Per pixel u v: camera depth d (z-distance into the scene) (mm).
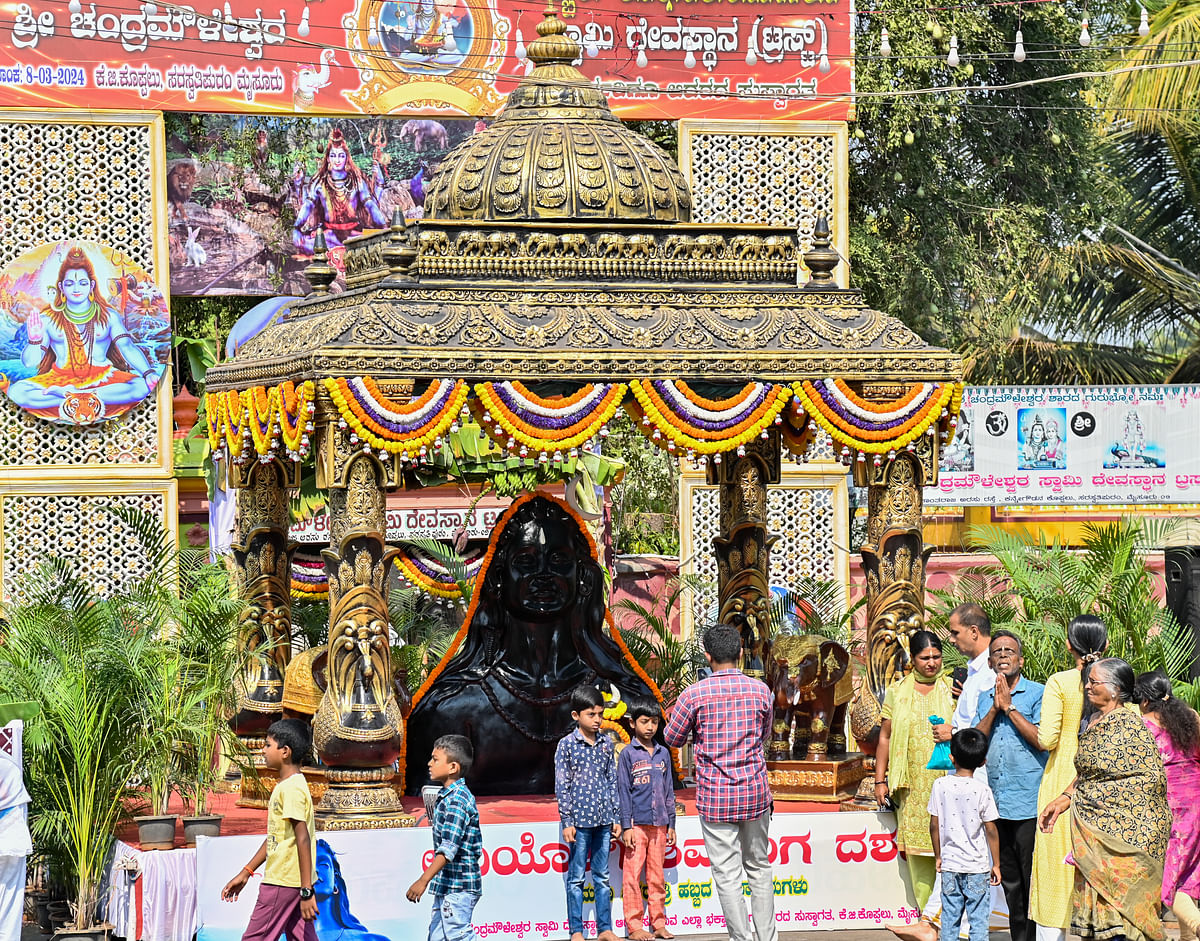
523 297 8844
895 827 8703
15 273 13539
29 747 8836
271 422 8961
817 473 14523
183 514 17609
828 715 9797
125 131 13805
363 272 9602
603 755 8336
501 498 17344
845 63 14602
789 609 12367
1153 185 25094
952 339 23344
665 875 8539
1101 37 24609
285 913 7434
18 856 8062
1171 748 8023
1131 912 7410
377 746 8383
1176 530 16328
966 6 22547
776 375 8883
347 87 14164
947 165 23812
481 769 10188
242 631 10555
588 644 10414
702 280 9250
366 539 8398
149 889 8445
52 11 13617
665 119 14422
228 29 13930
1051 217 24844
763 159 14539
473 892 7441
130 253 13812
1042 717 7859
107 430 13797
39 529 13586
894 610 9219
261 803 10062
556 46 9820
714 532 14453
